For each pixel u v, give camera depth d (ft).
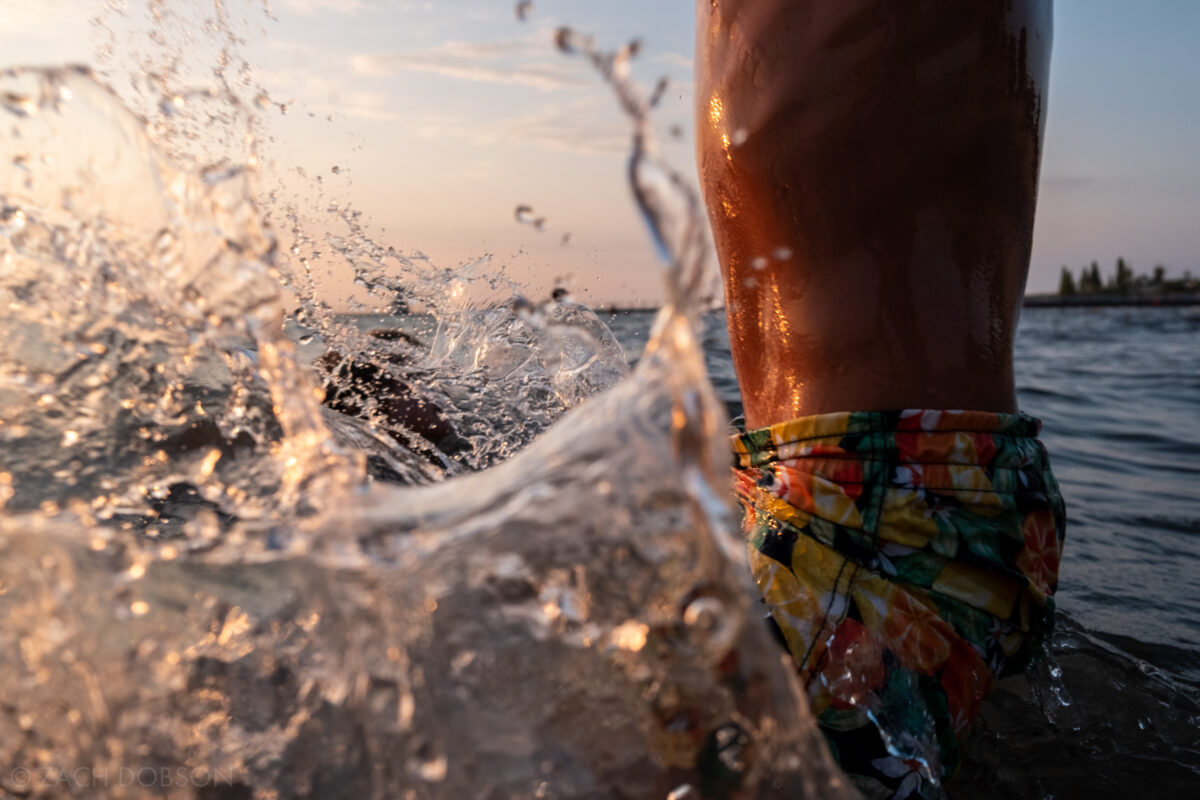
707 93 4.50
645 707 2.25
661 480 1.97
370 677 2.33
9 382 2.96
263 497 2.82
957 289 3.82
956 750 3.38
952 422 3.59
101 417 2.99
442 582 2.27
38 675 2.37
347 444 4.27
